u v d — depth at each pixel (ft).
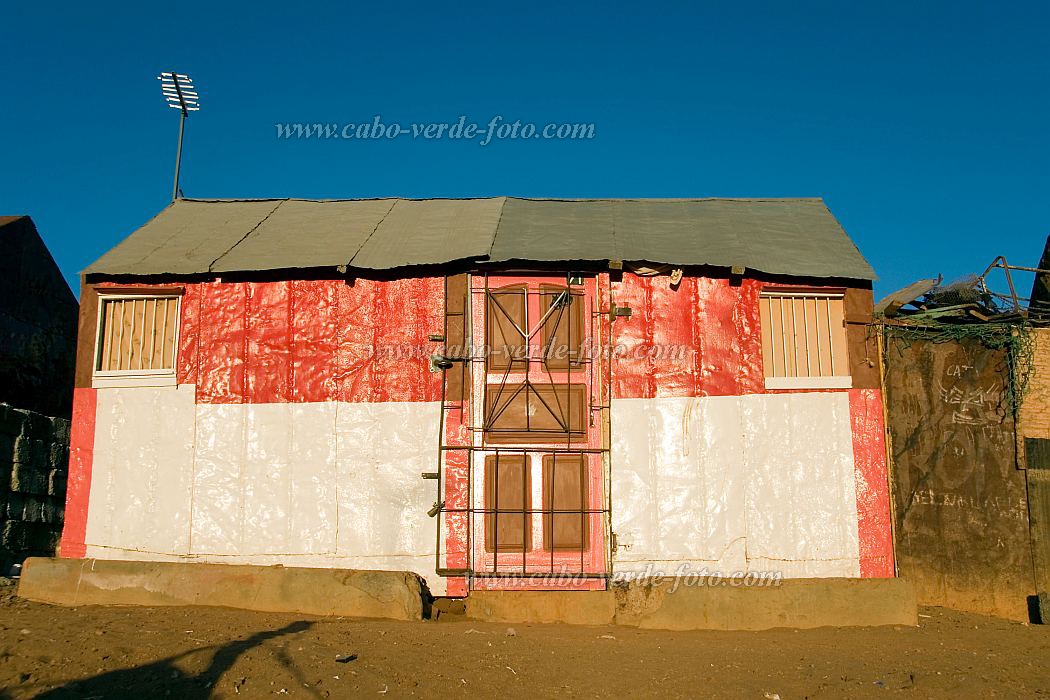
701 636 29.40
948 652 27.55
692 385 33.45
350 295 34.12
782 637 29.43
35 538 37.45
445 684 22.90
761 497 32.78
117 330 34.83
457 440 32.91
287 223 38.40
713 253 34.53
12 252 45.14
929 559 33.81
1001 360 34.78
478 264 33.86
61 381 48.47
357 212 39.40
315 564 32.45
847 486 33.01
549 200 40.42
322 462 33.09
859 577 32.32
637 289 34.06
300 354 33.86
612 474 32.78
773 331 34.45
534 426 33.14
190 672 22.63
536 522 32.50
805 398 33.60
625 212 39.11
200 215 39.55
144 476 33.47
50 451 38.70
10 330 44.19
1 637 25.20
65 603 31.76
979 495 34.12
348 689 22.12
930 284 36.50
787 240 36.32
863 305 34.50
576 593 31.37
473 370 33.42
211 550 32.73
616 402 33.30
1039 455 34.27
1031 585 33.45
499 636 27.99
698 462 32.91
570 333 33.81
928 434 34.40
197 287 34.53
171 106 42.80
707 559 32.24
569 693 22.85
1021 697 23.57
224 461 33.30
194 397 33.78
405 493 32.73
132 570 31.96
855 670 25.29
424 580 31.96
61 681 21.97
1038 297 43.88
